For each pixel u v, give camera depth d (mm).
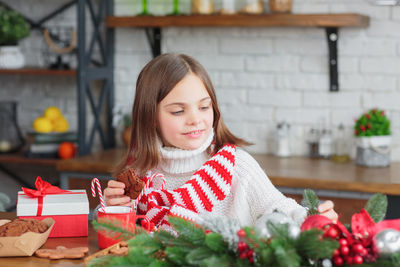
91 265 939
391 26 2758
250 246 857
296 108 2930
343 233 906
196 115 1421
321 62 2867
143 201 1516
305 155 2934
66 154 2924
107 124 3191
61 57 3031
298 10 2879
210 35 3016
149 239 948
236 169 1524
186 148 1473
